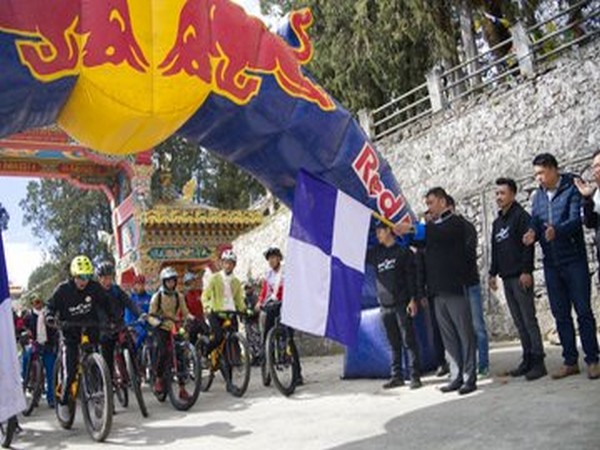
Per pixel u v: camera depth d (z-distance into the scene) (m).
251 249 20.75
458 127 13.24
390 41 17.23
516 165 11.92
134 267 14.73
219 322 9.16
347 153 8.12
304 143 7.80
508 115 12.19
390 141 15.08
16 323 11.74
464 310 6.86
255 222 15.24
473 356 6.84
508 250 7.07
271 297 9.50
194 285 14.76
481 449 4.66
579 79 10.98
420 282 7.51
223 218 14.88
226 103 7.05
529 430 4.97
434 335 8.33
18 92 5.86
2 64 5.70
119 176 15.41
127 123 6.38
